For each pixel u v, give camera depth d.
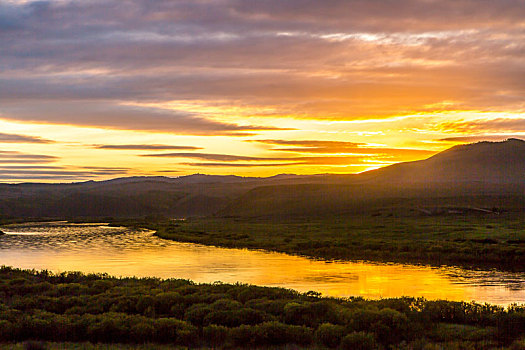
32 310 26.25
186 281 36.41
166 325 22.19
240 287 31.66
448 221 118.56
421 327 22.89
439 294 35.88
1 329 21.89
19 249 75.44
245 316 24.06
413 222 118.06
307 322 23.89
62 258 61.81
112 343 21.23
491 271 48.56
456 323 24.45
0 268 43.78
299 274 46.62
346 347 20.11
